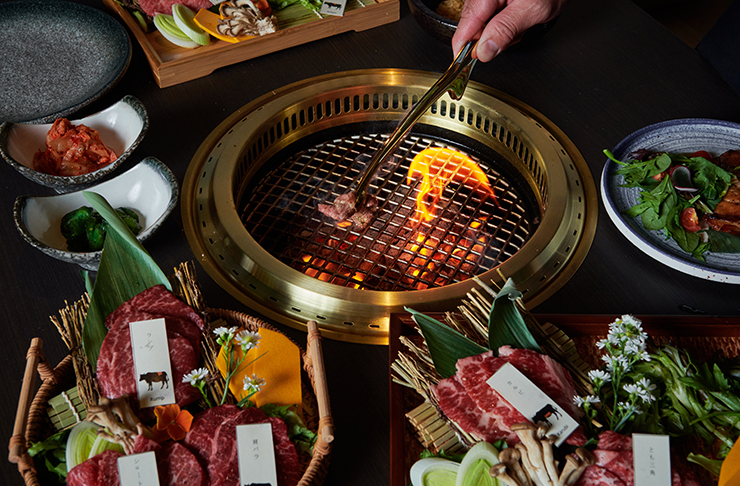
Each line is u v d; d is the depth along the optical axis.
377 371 0.75
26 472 0.63
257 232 0.91
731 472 0.62
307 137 0.98
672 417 0.67
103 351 0.69
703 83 0.99
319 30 1.03
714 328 0.73
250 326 0.73
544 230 0.83
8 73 0.97
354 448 0.71
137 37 1.00
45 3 1.02
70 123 0.86
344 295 0.78
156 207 0.83
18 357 0.76
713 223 0.80
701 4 1.79
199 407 0.70
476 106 0.95
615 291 0.80
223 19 0.99
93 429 0.67
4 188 0.89
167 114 0.95
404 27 1.08
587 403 0.64
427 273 0.87
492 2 0.88
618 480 0.62
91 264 0.79
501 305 0.68
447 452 0.66
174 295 0.74
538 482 0.62
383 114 0.99
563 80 0.99
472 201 0.93
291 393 0.69
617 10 1.11
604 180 0.83
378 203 0.93
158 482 0.63
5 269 0.82
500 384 0.65
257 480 0.64
